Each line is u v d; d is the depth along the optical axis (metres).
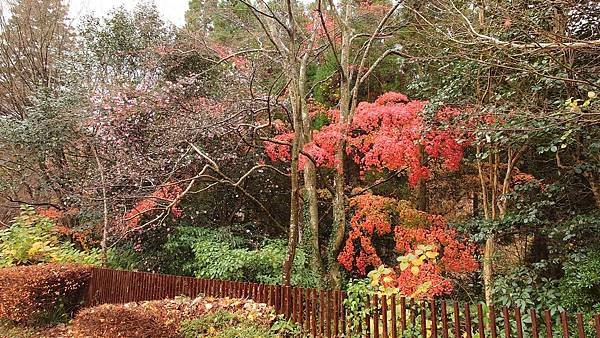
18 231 10.55
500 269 7.79
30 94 14.73
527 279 6.45
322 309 5.64
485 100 7.04
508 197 6.79
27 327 8.01
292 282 8.56
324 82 11.08
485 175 8.58
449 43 6.27
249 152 10.98
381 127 7.73
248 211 11.88
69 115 11.46
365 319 5.26
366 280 6.73
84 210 11.27
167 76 11.84
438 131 6.82
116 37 12.47
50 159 13.16
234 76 10.95
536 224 6.47
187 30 11.95
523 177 7.23
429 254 5.49
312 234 9.35
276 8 11.14
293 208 7.33
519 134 5.43
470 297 7.80
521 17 5.11
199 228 10.38
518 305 6.05
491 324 4.31
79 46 12.85
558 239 6.42
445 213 10.28
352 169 10.60
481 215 8.53
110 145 10.54
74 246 12.83
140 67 12.27
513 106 5.88
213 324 5.77
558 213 6.64
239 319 5.84
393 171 9.64
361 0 11.29
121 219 9.37
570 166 6.57
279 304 6.08
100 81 12.05
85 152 12.58
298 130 7.55
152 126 9.94
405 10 9.52
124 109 10.09
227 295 6.68
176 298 6.84
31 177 13.49
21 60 15.48
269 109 8.77
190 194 10.43
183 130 9.11
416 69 9.99
